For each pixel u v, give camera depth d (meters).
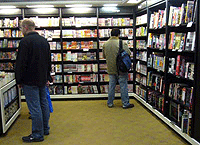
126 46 4.62
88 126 3.73
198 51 2.66
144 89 5.01
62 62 5.48
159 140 3.14
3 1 4.84
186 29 3.56
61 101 5.46
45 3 4.86
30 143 3.12
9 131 3.60
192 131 2.82
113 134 3.38
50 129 3.62
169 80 3.67
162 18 3.80
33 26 3.10
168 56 3.62
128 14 5.46
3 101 3.41
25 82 3.01
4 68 5.59
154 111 4.16
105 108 4.78
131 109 4.68
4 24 5.40
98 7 5.36
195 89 2.74
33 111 3.10
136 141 3.12
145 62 5.07
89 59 5.58
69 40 5.83
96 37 5.50
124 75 4.64
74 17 5.48
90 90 5.59
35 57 2.95
